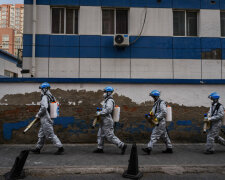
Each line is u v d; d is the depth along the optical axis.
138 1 10.21
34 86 7.78
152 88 8.13
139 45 10.04
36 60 9.59
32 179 4.60
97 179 4.64
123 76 9.88
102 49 9.91
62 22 10.14
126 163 5.50
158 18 10.22
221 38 10.40
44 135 6.33
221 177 4.87
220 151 7.00
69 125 7.82
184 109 8.16
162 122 6.45
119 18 10.39
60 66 9.70
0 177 4.67
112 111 6.45
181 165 5.39
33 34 9.52
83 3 10.02
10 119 7.64
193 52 10.20
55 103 6.23
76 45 9.84
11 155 6.17
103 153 6.50
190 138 8.12
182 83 8.20
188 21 10.62
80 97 7.90
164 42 10.13
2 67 17.83
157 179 4.70
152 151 6.91
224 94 8.28
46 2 9.87
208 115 6.71
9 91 7.69
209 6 10.51
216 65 10.23
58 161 5.61
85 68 9.79
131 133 7.97
